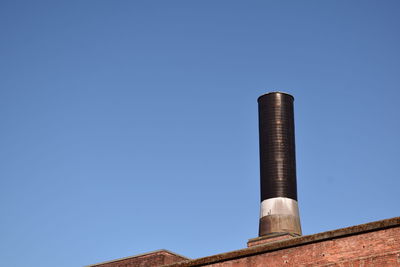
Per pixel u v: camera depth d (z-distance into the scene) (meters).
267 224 28.38
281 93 30.25
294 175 29.39
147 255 25.06
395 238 16.39
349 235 17.12
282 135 29.61
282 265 18.00
